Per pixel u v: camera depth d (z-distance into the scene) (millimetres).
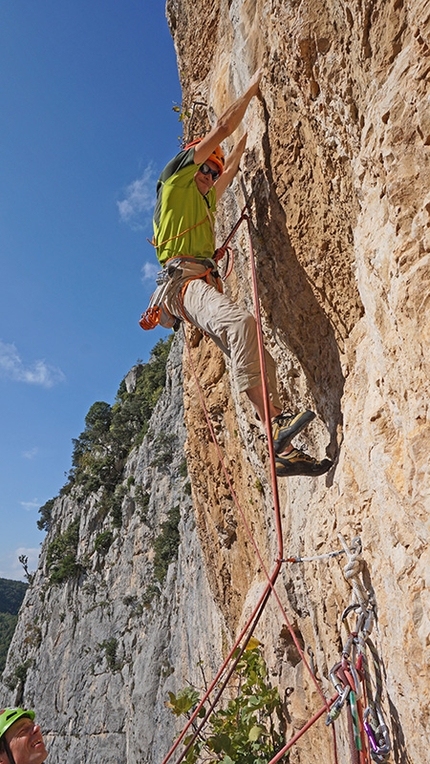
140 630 45625
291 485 4562
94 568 57500
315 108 3037
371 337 2678
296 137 3473
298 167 3508
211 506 7941
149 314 4223
